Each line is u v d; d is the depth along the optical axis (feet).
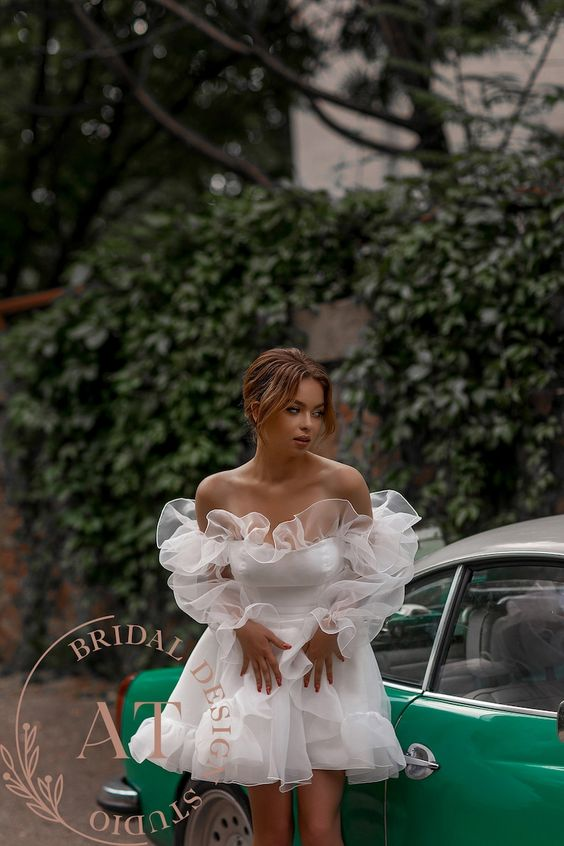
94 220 48.98
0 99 41.34
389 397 18.76
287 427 9.28
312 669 9.39
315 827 9.27
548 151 18.75
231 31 32.32
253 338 21.53
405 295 18.06
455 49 24.04
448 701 9.36
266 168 46.88
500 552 9.60
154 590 23.62
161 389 22.52
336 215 20.35
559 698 8.53
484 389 17.29
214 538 9.69
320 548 9.39
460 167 18.88
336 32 34.01
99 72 42.39
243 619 9.43
